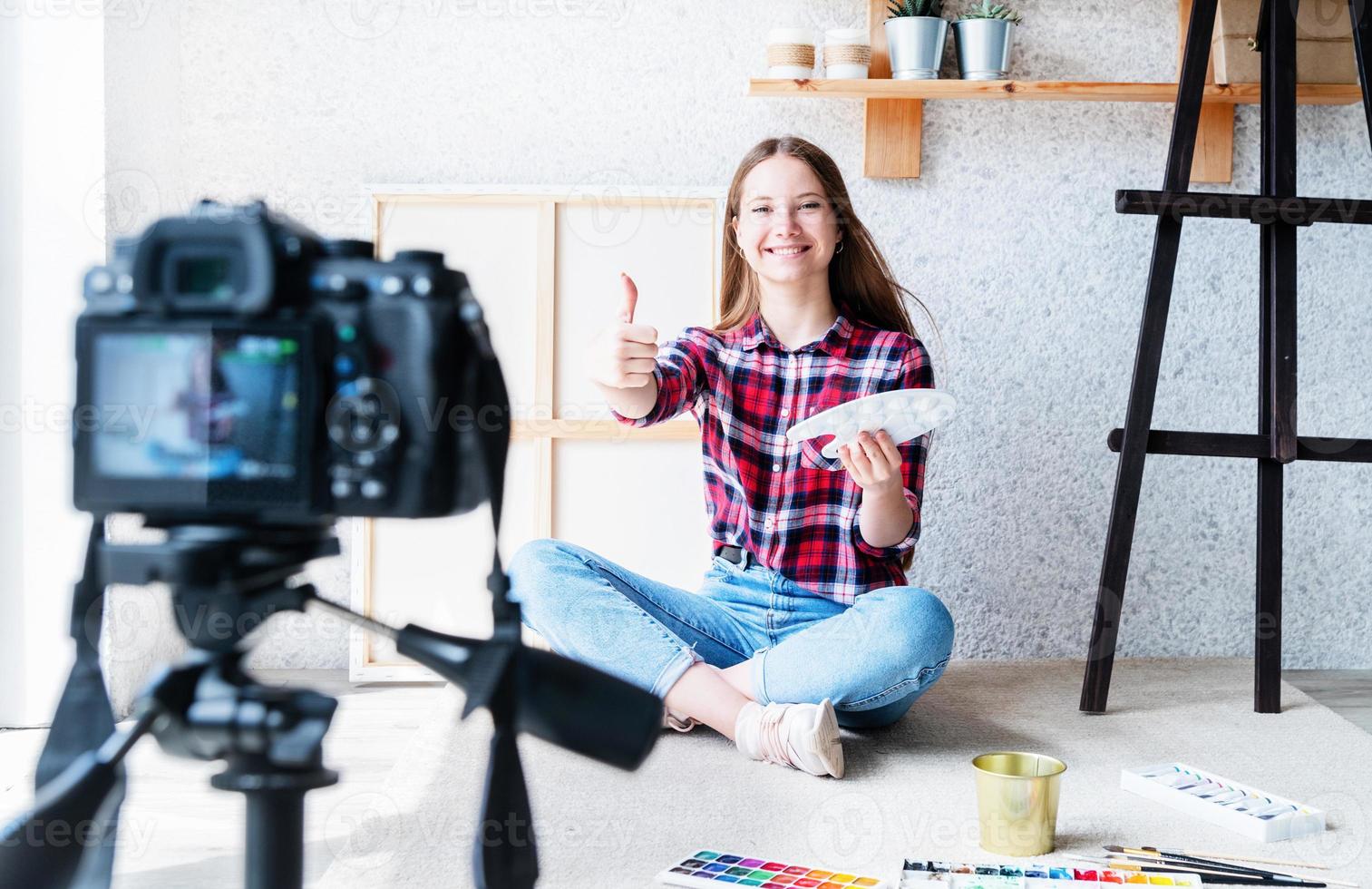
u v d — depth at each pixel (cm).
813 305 163
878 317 171
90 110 164
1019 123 201
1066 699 178
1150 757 148
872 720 155
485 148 196
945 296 202
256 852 59
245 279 53
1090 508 205
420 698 179
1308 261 204
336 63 194
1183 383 204
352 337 55
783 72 187
